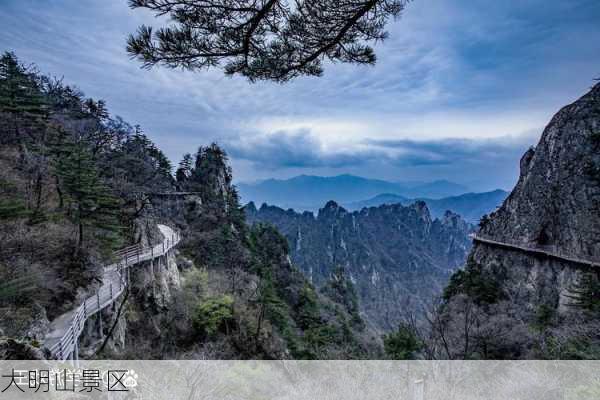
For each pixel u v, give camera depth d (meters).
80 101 59.72
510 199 57.03
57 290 17.75
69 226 22.94
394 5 5.43
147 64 5.19
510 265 47.44
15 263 16.48
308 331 42.19
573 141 45.91
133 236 32.06
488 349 23.22
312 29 5.47
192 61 5.29
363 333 68.06
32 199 22.89
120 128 56.84
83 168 22.53
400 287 191.00
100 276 21.75
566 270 38.41
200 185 69.69
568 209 42.62
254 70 5.82
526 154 57.50
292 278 66.81
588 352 16.38
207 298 31.83
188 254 46.50
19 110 29.38
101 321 19.75
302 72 6.35
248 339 28.53
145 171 55.09
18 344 7.79
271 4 4.84
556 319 31.41
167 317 27.70
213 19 4.94
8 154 26.27
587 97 47.94
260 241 75.06
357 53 6.14
